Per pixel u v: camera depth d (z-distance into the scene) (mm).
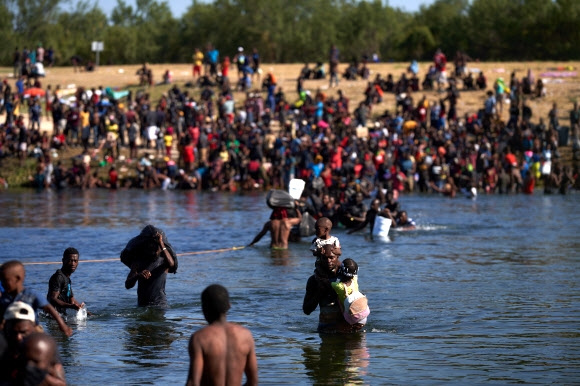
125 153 51219
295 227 24141
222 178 46688
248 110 53500
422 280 17109
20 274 9211
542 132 50625
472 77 66750
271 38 118688
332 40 119438
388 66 75125
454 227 28016
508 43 106375
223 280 17312
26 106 58938
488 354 11070
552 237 25156
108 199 39844
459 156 46531
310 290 12547
